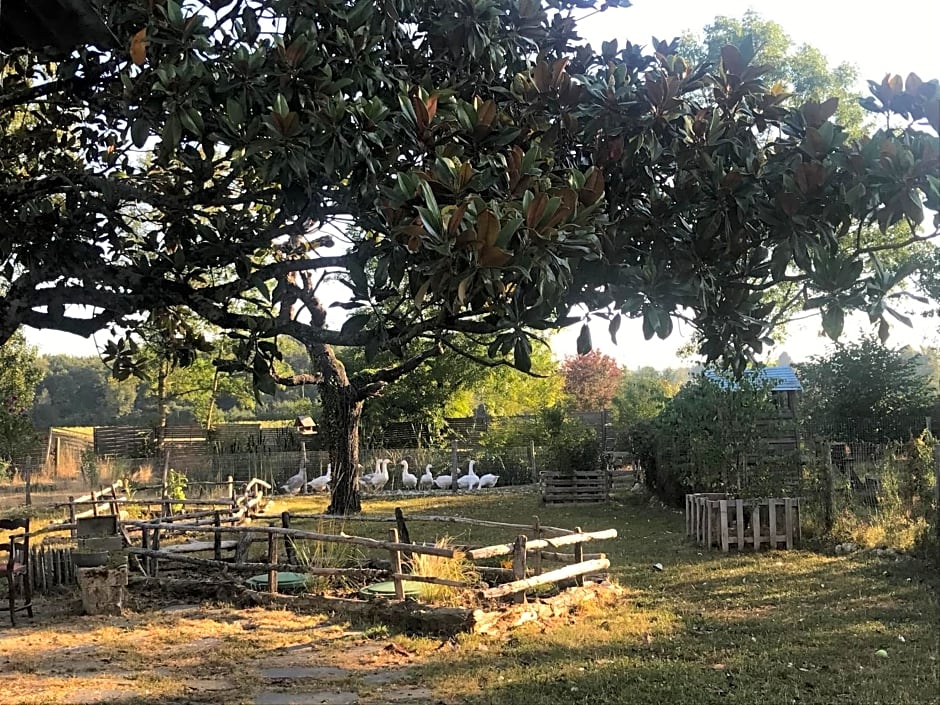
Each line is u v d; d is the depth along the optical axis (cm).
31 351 1859
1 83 412
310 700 575
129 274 360
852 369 2072
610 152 347
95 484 2145
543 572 957
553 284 258
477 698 574
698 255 329
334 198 366
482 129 326
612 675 616
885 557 1055
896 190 303
